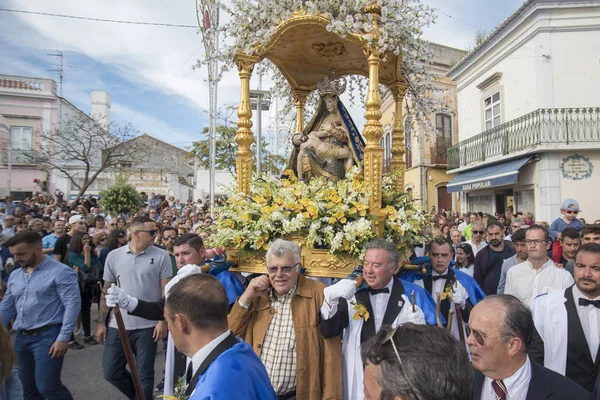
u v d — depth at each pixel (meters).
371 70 3.85
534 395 1.88
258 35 4.07
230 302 3.46
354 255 3.52
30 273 3.86
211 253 4.18
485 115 15.64
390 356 1.28
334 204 3.68
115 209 13.16
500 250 5.39
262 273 3.63
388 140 16.83
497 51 14.56
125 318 3.98
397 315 2.88
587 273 2.68
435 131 5.10
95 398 4.74
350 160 4.73
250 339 2.96
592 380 2.66
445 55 20.12
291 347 2.86
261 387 1.86
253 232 3.62
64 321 3.80
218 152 21.62
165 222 11.13
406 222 3.75
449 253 3.56
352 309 3.01
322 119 4.99
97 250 7.25
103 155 25.84
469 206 17.69
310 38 4.55
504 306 1.91
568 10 12.30
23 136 24.88
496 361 1.88
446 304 3.50
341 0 3.88
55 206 15.26
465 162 16.66
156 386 5.23
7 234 8.62
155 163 37.41
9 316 3.97
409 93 5.11
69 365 5.75
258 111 11.59
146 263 4.30
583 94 12.40
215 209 4.10
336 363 2.88
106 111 31.52
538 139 12.29
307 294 2.92
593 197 12.27
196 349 1.95
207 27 5.49
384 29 3.79
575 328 2.71
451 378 1.22
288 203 3.71
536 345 2.81
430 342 1.29
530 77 12.95
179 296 1.95
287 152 6.09
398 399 1.22
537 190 12.84
